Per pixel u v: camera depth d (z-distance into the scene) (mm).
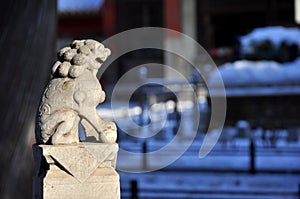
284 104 45156
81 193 8305
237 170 28312
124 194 21969
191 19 60938
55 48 15930
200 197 21797
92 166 8398
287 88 46656
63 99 8625
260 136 38594
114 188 8461
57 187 8211
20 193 13773
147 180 26359
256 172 27984
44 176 8250
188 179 26656
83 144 8492
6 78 13719
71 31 84312
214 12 67812
